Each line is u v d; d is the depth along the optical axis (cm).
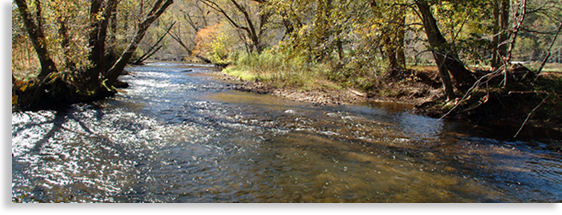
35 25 977
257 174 546
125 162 579
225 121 911
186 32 5131
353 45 1105
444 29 1321
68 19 1060
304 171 565
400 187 516
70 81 1116
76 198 450
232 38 3472
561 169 627
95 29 1223
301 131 833
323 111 1135
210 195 471
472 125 1000
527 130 948
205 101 1248
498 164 643
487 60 1287
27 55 1084
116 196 461
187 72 2791
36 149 624
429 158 661
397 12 1089
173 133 770
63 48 1063
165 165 572
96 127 797
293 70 1888
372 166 601
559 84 1138
